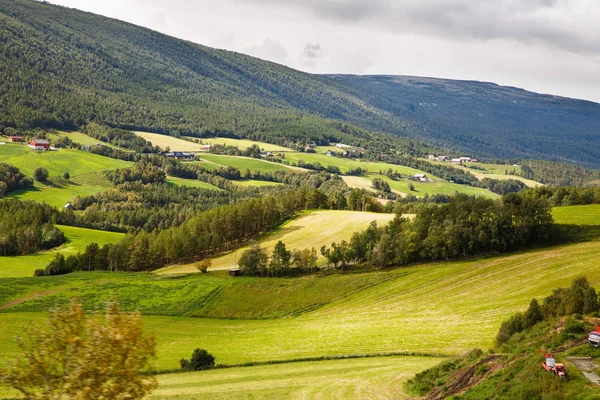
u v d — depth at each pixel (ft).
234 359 242.99
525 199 422.41
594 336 137.08
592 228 415.85
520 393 115.65
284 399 163.32
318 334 282.56
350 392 166.30
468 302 307.58
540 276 324.80
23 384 87.56
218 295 413.18
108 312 93.25
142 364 92.58
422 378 164.96
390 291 365.40
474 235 420.36
